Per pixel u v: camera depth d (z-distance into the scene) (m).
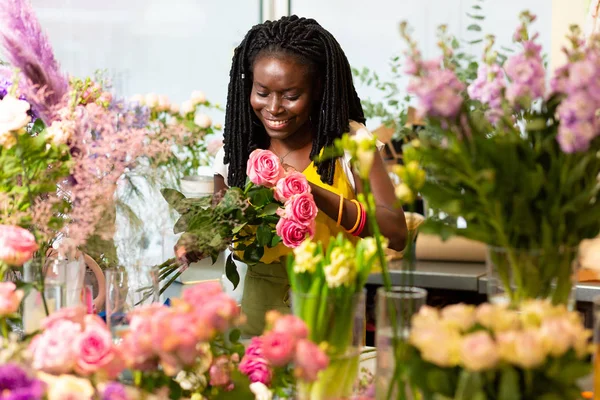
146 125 1.67
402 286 1.20
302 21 2.07
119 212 1.64
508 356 0.98
